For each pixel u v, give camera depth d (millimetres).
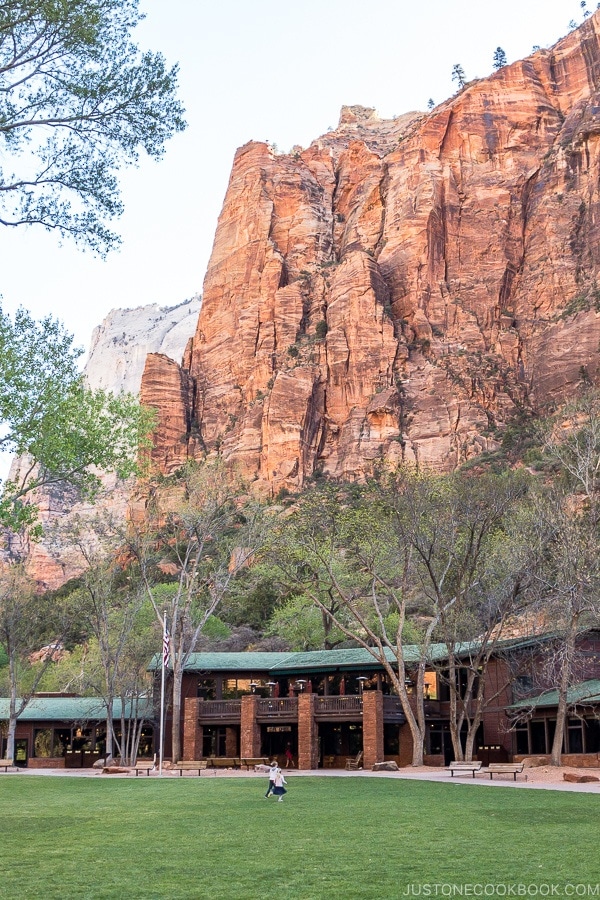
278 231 199250
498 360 161125
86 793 35500
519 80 191500
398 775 43562
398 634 51250
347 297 174500
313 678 60812
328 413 166250
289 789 34688
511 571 49969
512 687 56000
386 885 13961
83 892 13617
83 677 79938
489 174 182750
